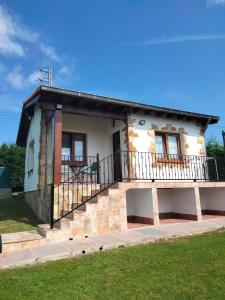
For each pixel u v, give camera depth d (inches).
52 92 286.0
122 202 263.1
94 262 167.9
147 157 360.8
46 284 137.0
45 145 327.6
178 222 305.1
